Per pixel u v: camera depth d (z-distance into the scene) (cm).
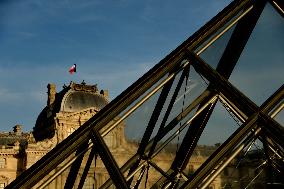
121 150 5606
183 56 521
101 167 5400
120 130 5712
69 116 5841
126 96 494
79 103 6378
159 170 834
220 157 421
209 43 565
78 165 565
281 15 564
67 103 6284
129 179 817
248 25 630
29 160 5391
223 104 764
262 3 573
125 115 565
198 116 802
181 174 866
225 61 728
